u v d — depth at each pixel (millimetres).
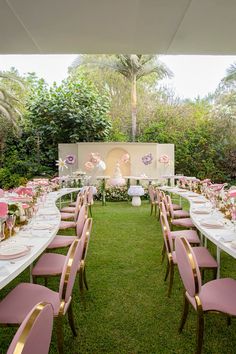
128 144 10602
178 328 2494
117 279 3494
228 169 13453
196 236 3756
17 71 16203
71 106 11445
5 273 1879
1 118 12117
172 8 2658
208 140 13500
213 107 14875
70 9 2643
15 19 2834
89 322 2609
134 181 10516
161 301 2979
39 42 3420
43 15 2771
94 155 9664
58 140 11961
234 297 2111
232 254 2277
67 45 3494
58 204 8766
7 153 12234
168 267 3406
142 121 15305
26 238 2711
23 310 1979
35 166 11781
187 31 3135
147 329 2502
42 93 11906
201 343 2033
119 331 2479
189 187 7188
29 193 4137
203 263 2840
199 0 2506
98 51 3738
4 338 2395
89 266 3891
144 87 16203
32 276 2682
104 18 2848
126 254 4363
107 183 10055
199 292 2039
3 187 11156
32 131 12258
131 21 2891
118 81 15586
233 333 2455
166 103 16062
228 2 2539
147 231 5707
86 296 3082
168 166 10883
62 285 1986
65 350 2238
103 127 11977
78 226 3441
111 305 2902
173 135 13398
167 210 4652
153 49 3666
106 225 6203
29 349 1064
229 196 3559
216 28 3055
